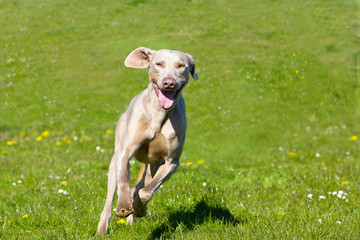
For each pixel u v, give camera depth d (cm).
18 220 554
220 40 2291
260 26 2512
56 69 1980
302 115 1591
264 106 1650
